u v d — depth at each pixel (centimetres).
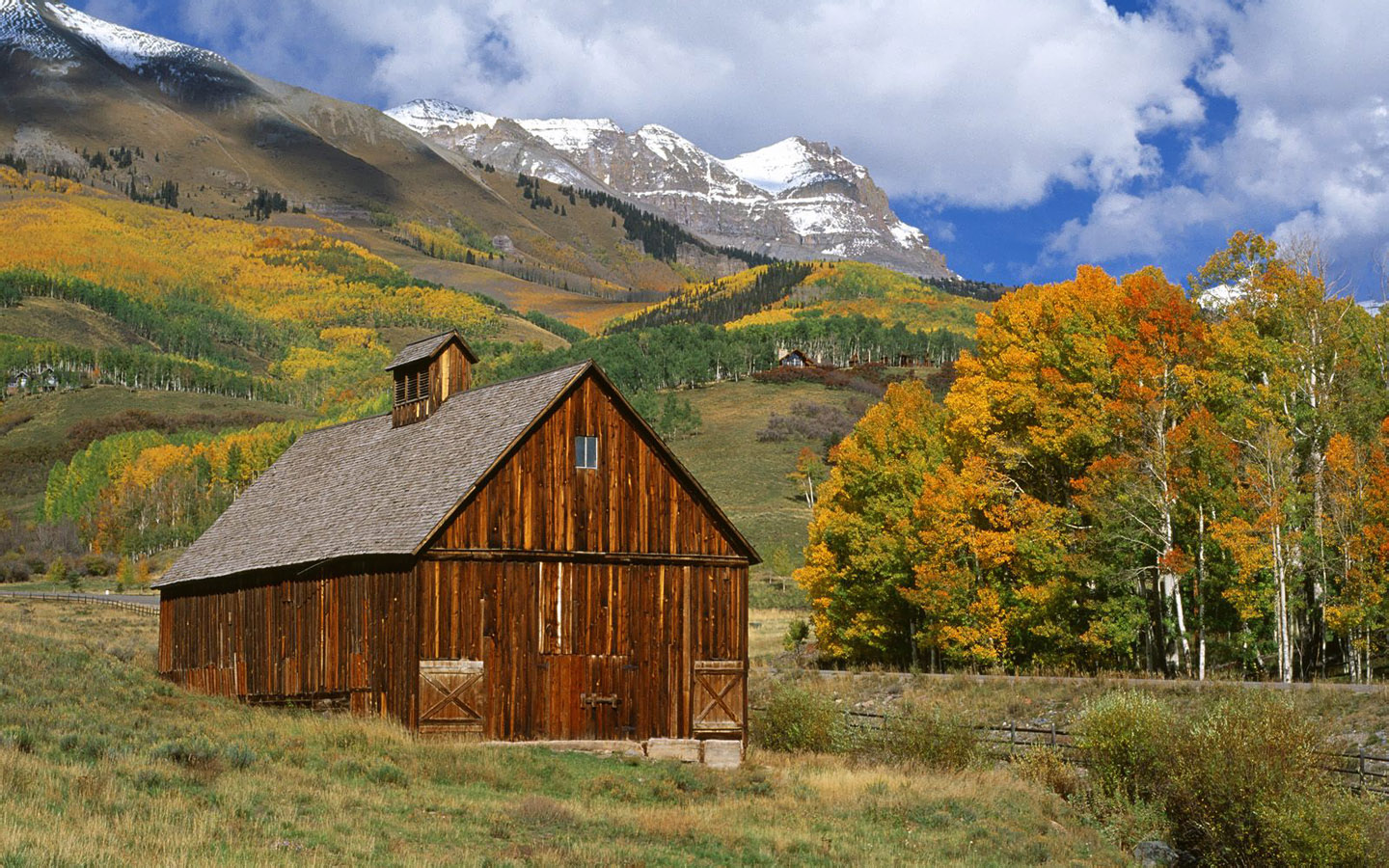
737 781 3356
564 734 3706
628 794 3048
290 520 4534
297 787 2530
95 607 9794
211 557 4778
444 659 3572
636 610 3859
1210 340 5238
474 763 3108
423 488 3888
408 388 4641
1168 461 5050
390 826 2312
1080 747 3541
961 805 3189
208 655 4669
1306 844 2825
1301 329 5244
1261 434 4897
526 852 2231
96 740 2662
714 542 4006
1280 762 3036
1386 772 3234
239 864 1823
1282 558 4716
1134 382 5206
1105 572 5166
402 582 3619
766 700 4975
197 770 2519
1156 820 3153
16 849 1714
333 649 3922
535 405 3803
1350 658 4697
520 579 3706
